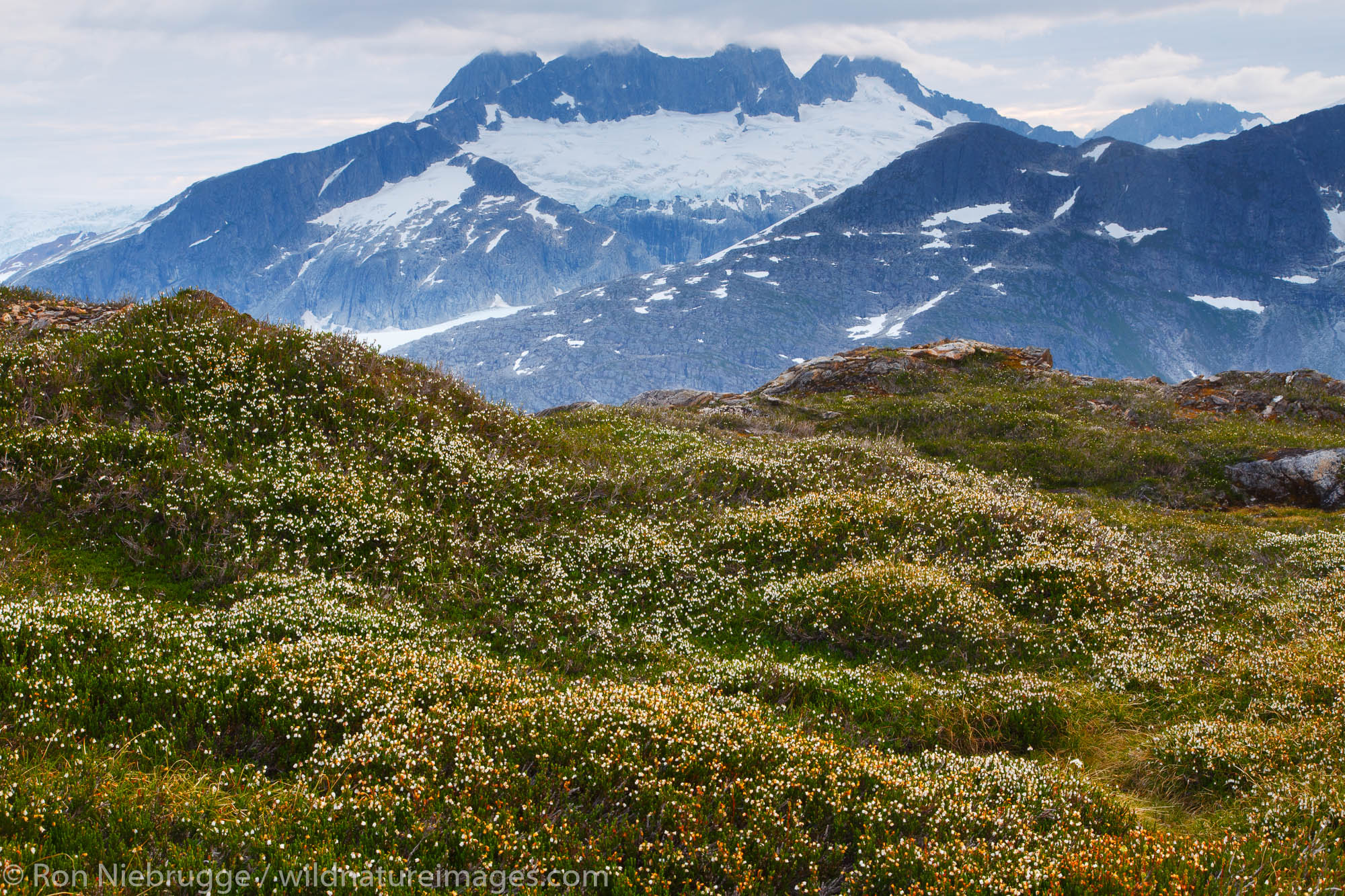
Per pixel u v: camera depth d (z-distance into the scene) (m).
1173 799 8.31
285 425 15.41
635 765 7.05
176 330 16.58
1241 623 13.24
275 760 6.96
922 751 8.82
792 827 6.46
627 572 13.91
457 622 11.46
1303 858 6.39
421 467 15.52
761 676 10.36
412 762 6.58
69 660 7.73
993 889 5.77
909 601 12.44
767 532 15.31
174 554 11.48
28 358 14.88
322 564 12.28
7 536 10.85
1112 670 11.28
